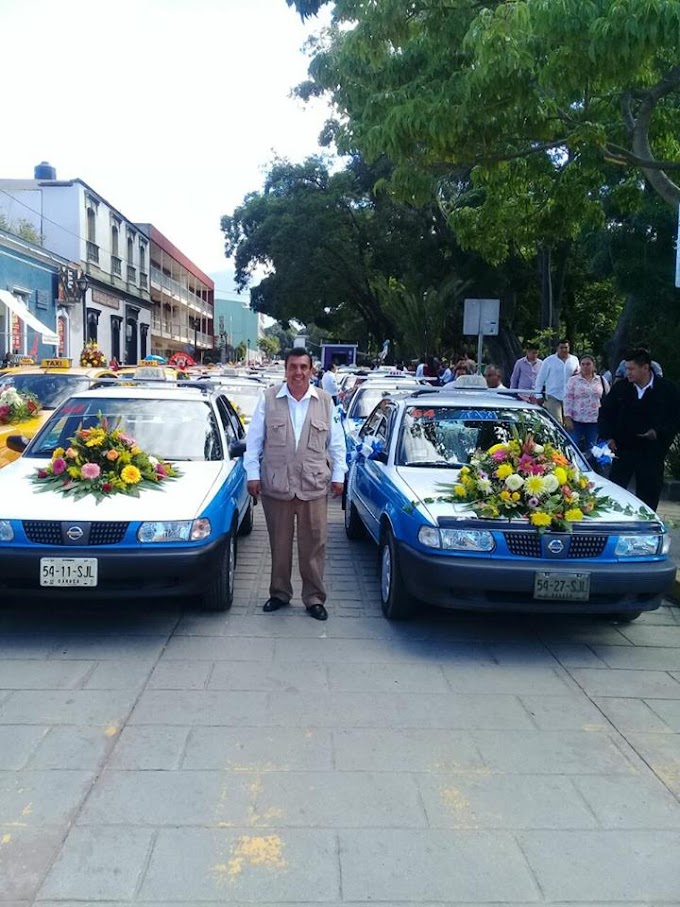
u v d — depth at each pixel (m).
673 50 6.49
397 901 2.78
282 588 5.93
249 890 2.81
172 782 3.50
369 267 35.16
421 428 6.75
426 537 5.21
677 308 15.84
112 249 34.53
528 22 6.40
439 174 10.37
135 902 2.74
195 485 5.81
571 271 27.75
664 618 6.02
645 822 3.32
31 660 4.84
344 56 8.52
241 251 37.41
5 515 5.11
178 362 24.78
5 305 21.50
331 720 4.16
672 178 9.21
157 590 5.18
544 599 5.11
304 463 5.71
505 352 29.41
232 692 4.46
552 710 4.38
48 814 3.24
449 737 4.02
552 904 2.79
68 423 6.82
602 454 6.70
